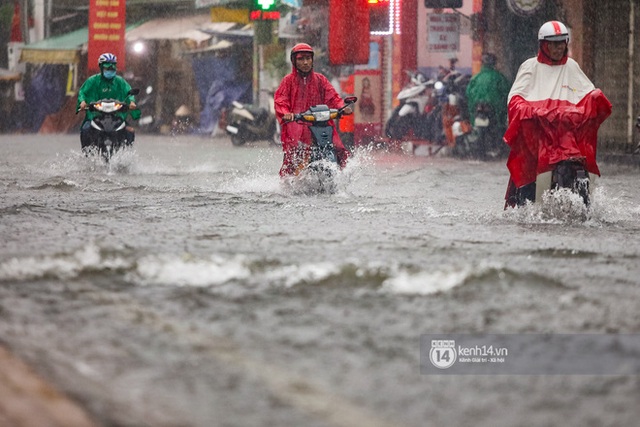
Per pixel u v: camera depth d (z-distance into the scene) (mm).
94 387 7902
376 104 57938
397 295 11633
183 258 13727
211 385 8070
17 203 21766
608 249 15375
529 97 20203
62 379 8086
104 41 76375
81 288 11773
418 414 7543
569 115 19719
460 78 52250
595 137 20156
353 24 48062
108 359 8734
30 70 92250
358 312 10758
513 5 50688
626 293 11867
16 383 7930
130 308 10758
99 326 9922
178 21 87562
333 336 9719
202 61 83500
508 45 53156
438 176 33531
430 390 8109
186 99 85250
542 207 19891
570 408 7734
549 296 11641
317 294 11641
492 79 48281
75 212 20141
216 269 13016
